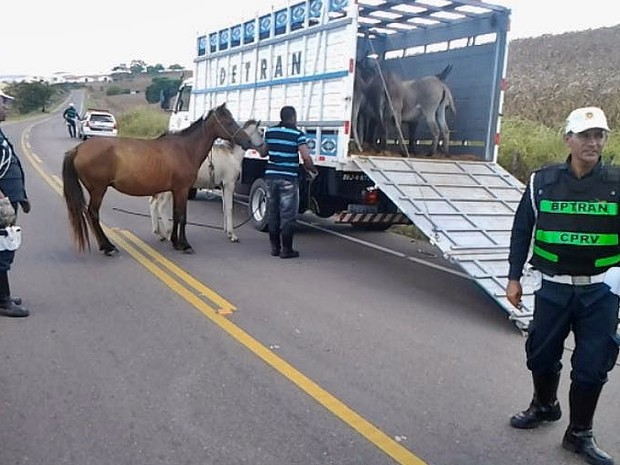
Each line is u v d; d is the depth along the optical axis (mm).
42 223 10586
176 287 7121
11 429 3908
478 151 10414
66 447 3723
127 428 3963
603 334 3766
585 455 3850
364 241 10688
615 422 4387
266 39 10859
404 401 4516
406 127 11109
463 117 10750
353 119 10188
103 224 10859
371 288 7551
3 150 5801
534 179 3914
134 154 8320
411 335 5930
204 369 4902
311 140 9648
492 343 5812
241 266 8336
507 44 9875
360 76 10344
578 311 3822
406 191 8117
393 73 11164
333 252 9641
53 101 101688
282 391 4574
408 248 10211
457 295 7418
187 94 15492
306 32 9633
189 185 8906
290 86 10172
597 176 3676
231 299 6773
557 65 26234
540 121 18438
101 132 33781
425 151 11289
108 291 6883
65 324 5805
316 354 5320
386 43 12250
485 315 6664
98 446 3746
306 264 8680
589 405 3840
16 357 5012
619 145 13125
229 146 9883
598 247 3707
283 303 6730
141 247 9141
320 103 9367
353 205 9797
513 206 8492
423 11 10188
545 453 3912
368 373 4977
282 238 8961
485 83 10242
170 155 8617
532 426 4219
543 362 4051
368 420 4203
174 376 4754
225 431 3979
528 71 25984
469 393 4703
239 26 11859
